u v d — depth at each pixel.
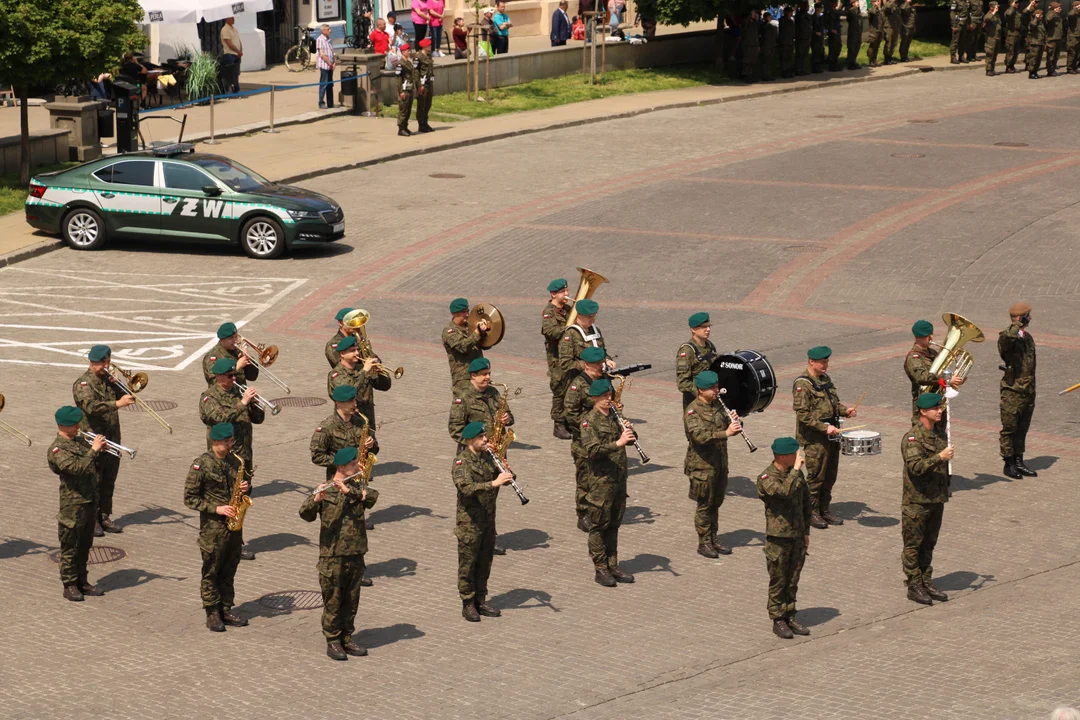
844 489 19.09
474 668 13.96
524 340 25.81
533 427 21.56
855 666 13.93
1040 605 15.40
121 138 39.16
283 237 31.09
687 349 18.77
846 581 16.14
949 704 13.02
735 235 32.62
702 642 14.57
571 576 16.36
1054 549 17.00
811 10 57.72
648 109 47.25
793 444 14.42
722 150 41.56
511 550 17.09
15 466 19.61
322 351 25.22
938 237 32.09
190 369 24.11
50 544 17.17
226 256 31.77
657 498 18.81
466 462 14.94
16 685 13.52
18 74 34.75
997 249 31.08
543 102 47.88
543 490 19.00
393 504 18.45
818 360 17.56
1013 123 44.94
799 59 53.88
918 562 15.52
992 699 13.12
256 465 19.81
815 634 14.76
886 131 43.97
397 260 31.06
